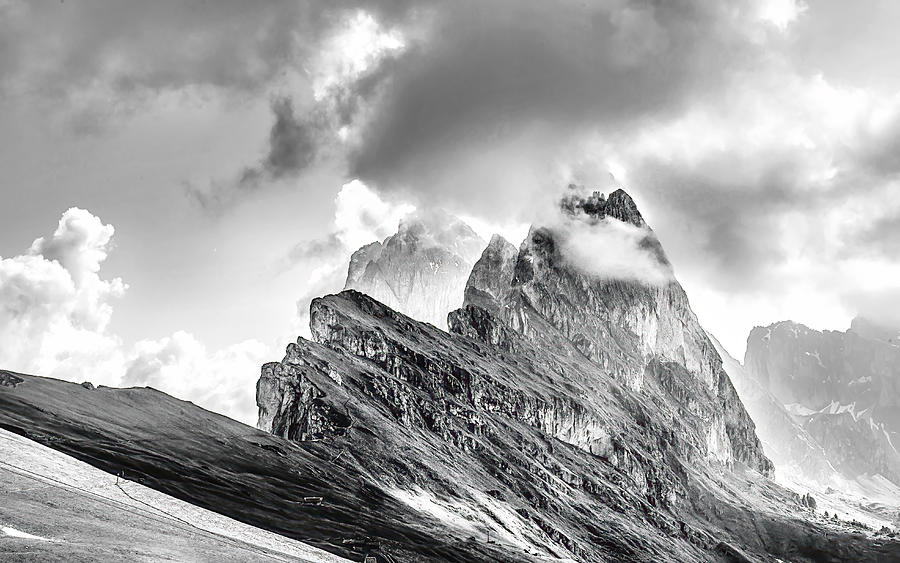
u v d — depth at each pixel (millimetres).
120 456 155625
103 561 69875
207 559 83688
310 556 127438
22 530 73562
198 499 150875
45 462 115250
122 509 99250
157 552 79000
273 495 189000
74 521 82375
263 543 122875
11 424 145125
